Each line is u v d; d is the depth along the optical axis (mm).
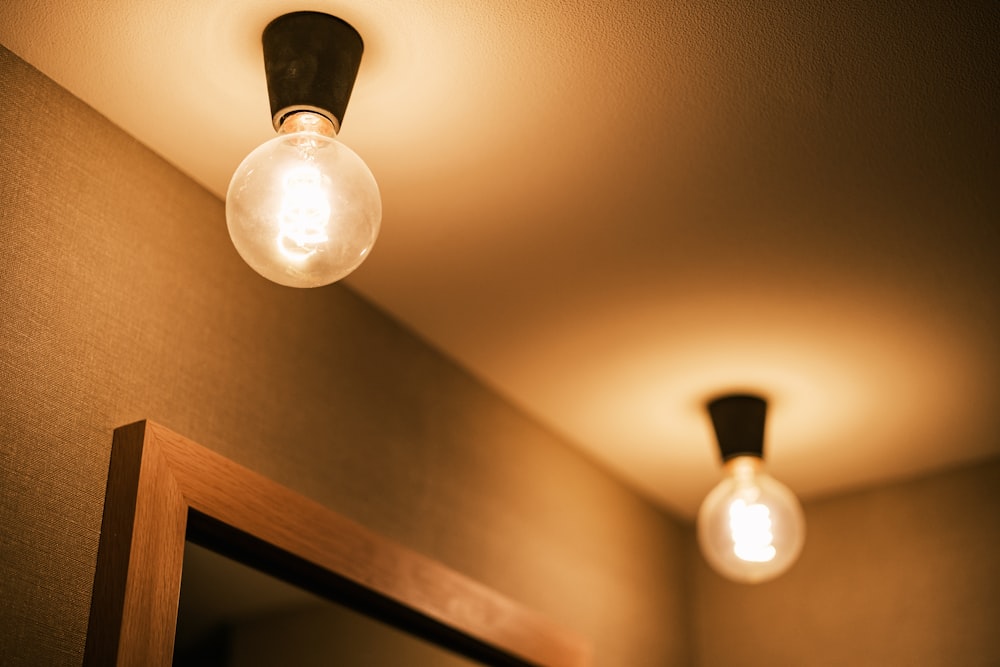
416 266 2016
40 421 1427
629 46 1555
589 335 2207
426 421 2156
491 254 1985
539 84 1618
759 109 1672
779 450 2633
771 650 2762
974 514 2639
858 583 2719
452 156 1762
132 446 1493
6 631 1301
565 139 1727
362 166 1407
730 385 2377
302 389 1879
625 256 1991
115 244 1624
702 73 1604
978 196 1840
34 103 1572
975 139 1726
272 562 1712
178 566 1482
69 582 1392
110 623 1376
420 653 2002
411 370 2162
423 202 1862
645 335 2205
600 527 2625
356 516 1902
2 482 1354
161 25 1514
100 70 1596
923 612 2609
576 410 2465
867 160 1771
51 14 1500
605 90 1633
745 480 2361
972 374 2305
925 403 2418
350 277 2043
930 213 1880
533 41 1543
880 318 2143
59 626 1361
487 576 2184
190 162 1773
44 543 1377
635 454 2660
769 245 1961
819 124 1701
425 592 1962
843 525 2801
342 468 1908
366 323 2084
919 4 1494
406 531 2010
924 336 2191
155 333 1637
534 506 2400
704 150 1750
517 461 2393
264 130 1699
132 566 1406
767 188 1830
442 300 2107
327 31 1482
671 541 2943
